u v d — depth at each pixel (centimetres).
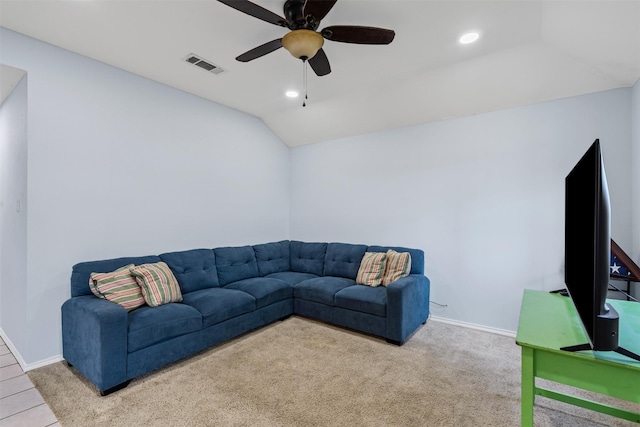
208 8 206
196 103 361
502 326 321
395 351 277
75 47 257
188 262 322
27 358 241
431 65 282
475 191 337
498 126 323
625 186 264
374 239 412
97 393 210
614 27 200
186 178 351
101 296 237
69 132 262
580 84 272
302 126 442
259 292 326
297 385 221
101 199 281
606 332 111
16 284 260
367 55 264
